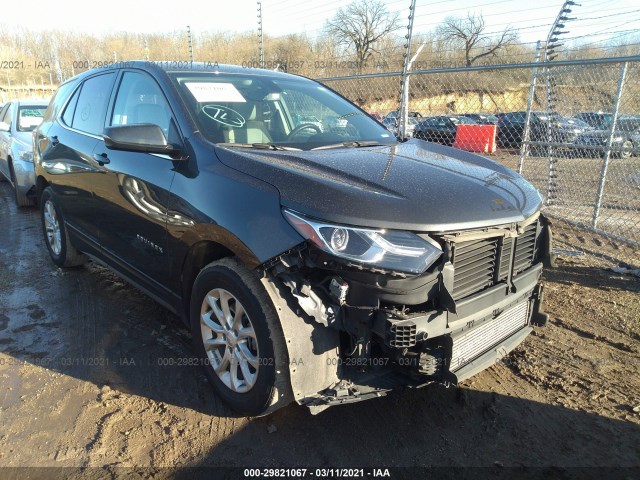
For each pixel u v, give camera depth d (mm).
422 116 11500
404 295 2238
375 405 2930
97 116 4012
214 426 2723
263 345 2422
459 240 2330
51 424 2729
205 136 2990
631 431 2744
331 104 4008
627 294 4578
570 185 8062
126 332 3736
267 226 2381
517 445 2623
